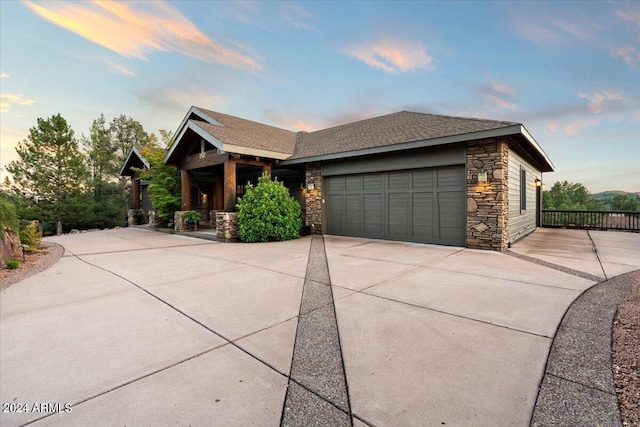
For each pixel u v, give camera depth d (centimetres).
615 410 165
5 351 246
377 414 166
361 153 874
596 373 202
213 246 857
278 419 164
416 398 180
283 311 332
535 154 994
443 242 804
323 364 222
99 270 549
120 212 2248
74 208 1856
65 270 554
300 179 1402
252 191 970
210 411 171
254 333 277
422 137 773
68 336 273
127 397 184
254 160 1037
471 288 405
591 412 163
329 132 1325
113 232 1332
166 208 1390
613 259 596
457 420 160
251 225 930
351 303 352
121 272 530
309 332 278
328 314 322
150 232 1322
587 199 3366
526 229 1052
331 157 942
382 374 206
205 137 972
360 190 974
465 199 757
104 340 264
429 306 338
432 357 228
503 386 190
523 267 530
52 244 930
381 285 426
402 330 277
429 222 827
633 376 196
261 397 184
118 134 2705
